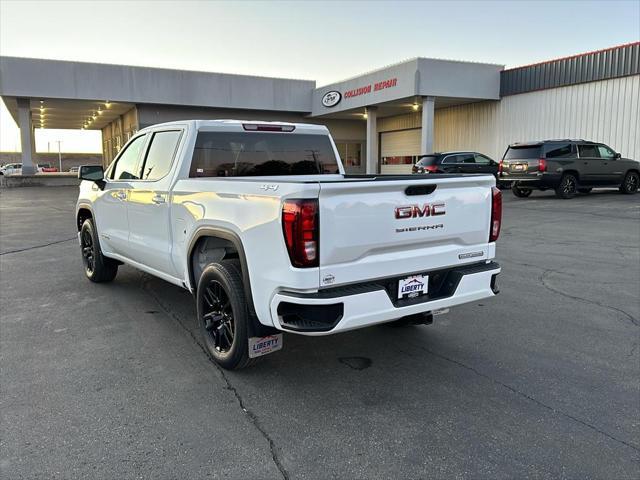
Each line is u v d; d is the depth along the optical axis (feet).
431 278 12.06
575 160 54.08
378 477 8.54
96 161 263.29
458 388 11.80
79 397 11.25
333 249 10.12
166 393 11.50
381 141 113.70
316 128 17.65
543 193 62.13
